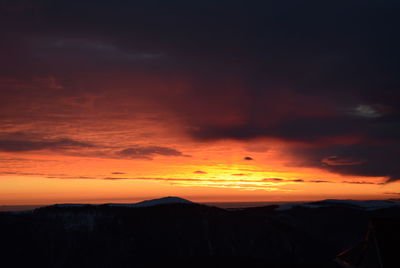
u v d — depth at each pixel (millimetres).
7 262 79125
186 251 81500
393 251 39812
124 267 76812
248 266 75500
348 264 44438
